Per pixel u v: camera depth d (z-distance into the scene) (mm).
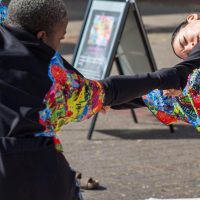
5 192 4652
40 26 4953
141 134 13148
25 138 4730
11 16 4996
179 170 10859
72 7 33562
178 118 6418
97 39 13523
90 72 13508
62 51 22266
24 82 4750
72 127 13617
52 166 4770
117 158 11508
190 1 35562
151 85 5238
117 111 15094
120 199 9531
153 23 29234
